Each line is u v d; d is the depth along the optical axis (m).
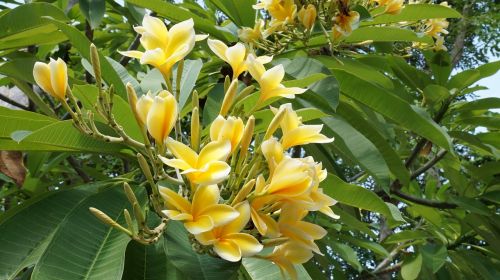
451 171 1.66
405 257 1.78
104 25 2.08
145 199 0.69
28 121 0.69
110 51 1.86
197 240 0.48
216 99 0.91
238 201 0.50
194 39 0.60
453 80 1.53
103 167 2.36
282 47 1.06
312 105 1.01
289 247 0.53
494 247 1.55
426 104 1.59
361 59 1.41
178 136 0.59
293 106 1.02
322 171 0.58
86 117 0.76
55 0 1.43
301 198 0.49
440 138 1.08
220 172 0.47
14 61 0.97
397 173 1.20
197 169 0.48
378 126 1.25
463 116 1.58
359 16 1.07
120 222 0.64
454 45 3.66
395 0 1.16
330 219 1.75
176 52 0.58
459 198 1.52
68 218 0.59
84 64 0.89
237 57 0.64
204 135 0.74
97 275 0.54
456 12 1.18
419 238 1.84
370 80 1.21
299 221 0.52
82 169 1.41
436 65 1.57
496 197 1.57
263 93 0.63
